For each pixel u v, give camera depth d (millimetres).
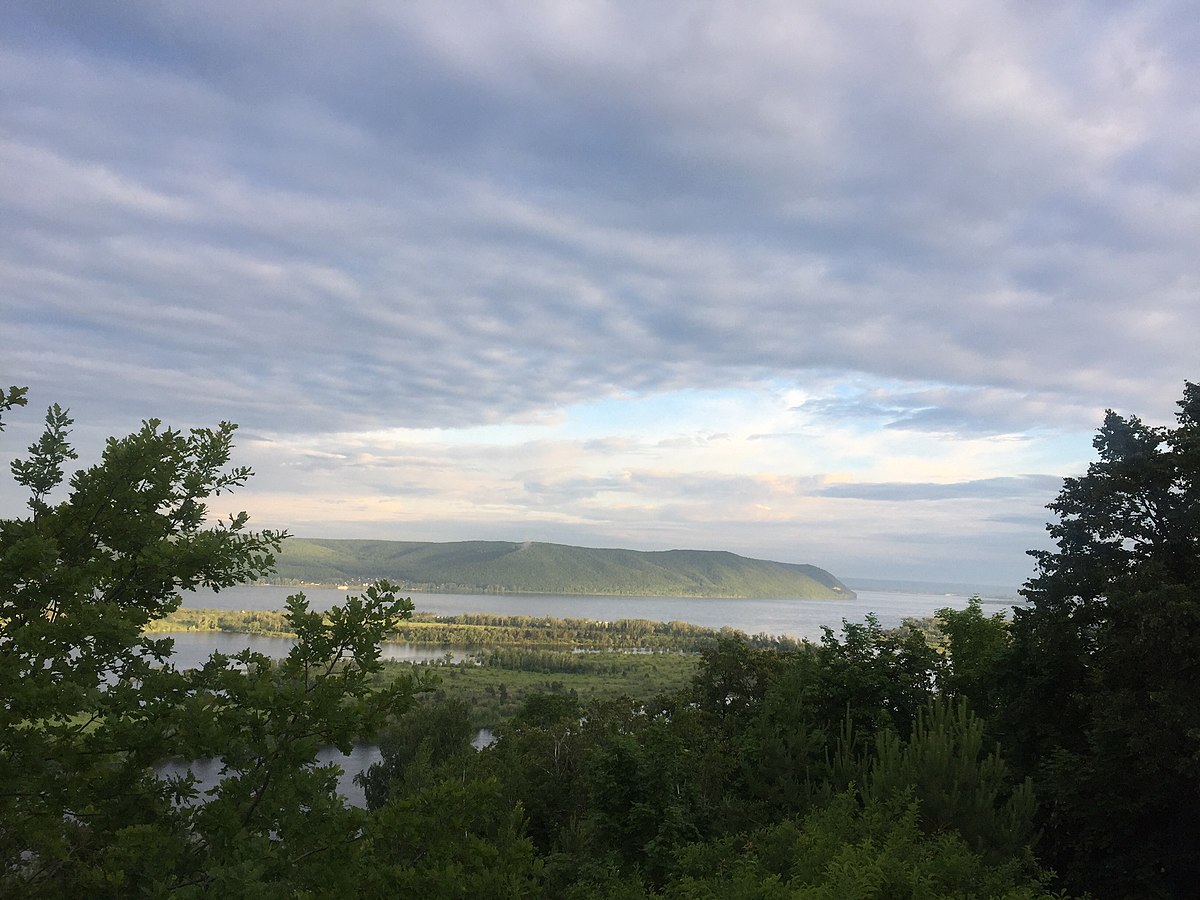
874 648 26438
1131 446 21734
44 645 6273
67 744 6395
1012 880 11562
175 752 6402
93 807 6344
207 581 8109
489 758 34531
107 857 6215
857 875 9258
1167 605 17609
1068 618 21734
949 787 14953
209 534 7867
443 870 6777
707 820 19422
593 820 20422
